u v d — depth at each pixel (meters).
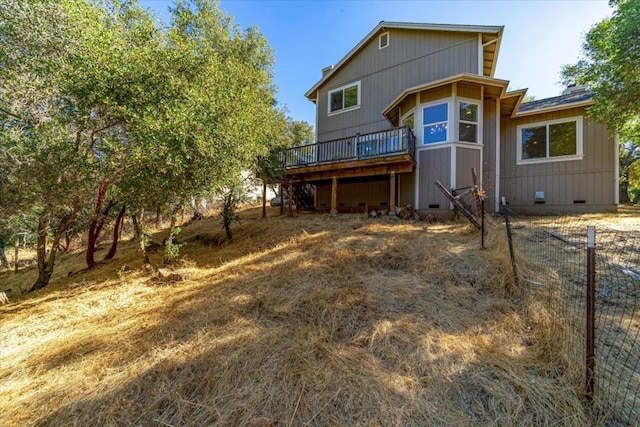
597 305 2.70
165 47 5.11
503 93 8.11
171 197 5.20
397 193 9.66
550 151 8.48
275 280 3.95
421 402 1.72
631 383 1.76
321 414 1.68
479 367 1.99
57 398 1.99
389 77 10.67
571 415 1.58
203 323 2.90
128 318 3.37
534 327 2.43
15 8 4.30
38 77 4.61
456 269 3.73
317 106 12.91
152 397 1.91
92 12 4.64
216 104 4.83
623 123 6.84
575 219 6.69
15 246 10.65
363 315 2.78
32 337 3.16
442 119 8.09
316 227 7.29
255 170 7.57
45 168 4.54
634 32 5.64
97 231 8.45
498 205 8.52
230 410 1.75
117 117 4.85
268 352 2.29
